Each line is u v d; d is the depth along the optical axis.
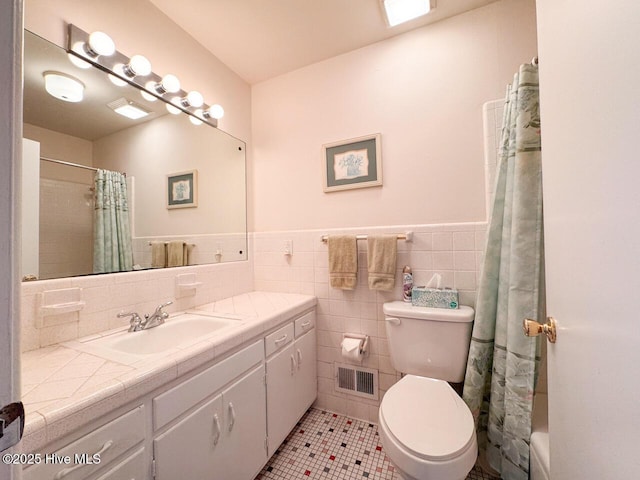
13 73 0.36
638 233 0.36
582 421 0.52
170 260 1.48
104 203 1.21
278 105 2.00
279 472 1.33
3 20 0.36
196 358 0.91
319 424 1.68
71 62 1.09
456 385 1.46
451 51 1.54
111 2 1.22
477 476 1.29
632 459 0.37
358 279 1.72
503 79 1.44
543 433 1.07
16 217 0.36
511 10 1.43
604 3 0.43
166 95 1.45
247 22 1.53
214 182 1.77
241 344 1.14
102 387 0.68
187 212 1.58
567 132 0.57
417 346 1.39
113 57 1.20
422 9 1.48
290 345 1.51
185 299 1.50
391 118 1.67
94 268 1.15
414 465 0.89
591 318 0.48
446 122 1.55
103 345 1.00
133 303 1.24
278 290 1.96
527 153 1.14
